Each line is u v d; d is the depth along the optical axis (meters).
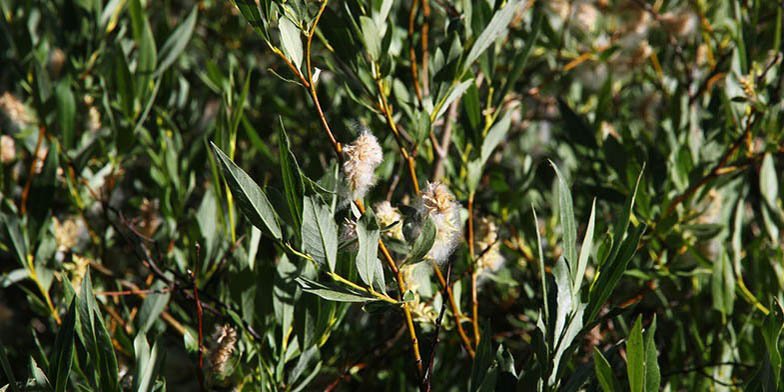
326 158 1.58
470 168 1.22
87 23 1.61
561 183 1.02
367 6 1.16
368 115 1.49
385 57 1.12
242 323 1.18
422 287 1.20
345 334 1.37
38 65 1.41
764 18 1.56
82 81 1.55
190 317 1.40
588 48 1.60
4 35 1.70
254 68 1.77
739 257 1.33
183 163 1.42
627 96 1.80
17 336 1.66
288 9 1.01
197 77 1.84
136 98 1.39
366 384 1.39
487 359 1.05
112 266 1.49
